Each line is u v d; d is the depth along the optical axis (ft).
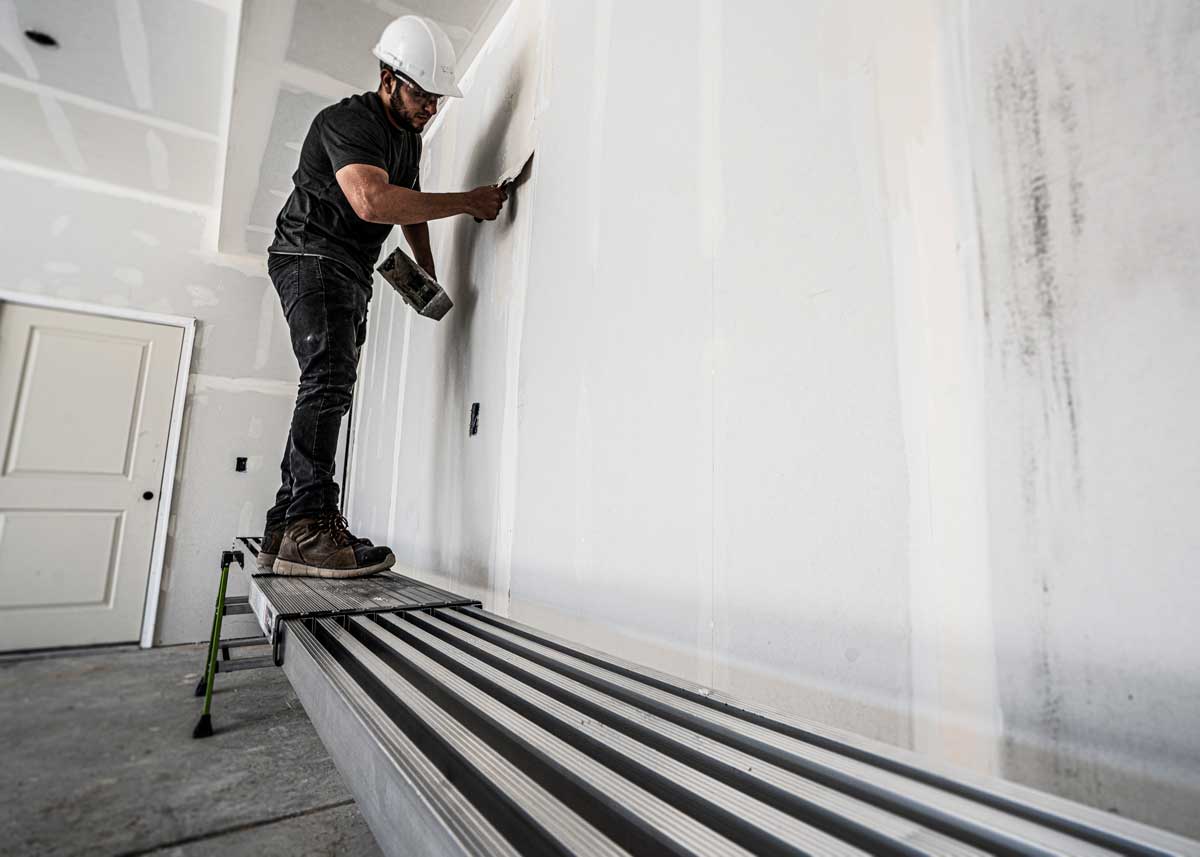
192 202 10.94
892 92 2.28
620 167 3.81
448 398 6.26
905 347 2.15
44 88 7.77
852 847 1.23
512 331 4.97
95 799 4.24
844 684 2.22
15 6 6.40
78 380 10.14
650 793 1.46
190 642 10.50
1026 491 1.79
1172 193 1.56
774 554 2.55
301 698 2.85
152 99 7.95
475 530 5.26
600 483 3.67
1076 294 1.72
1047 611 1.71
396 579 5.41
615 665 2.77
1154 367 1.56
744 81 2.95
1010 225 1.88
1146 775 1.49
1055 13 1.82
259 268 11.79
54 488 9.80
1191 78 1.54
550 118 4.71
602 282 3.86
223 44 6.88
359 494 9.75
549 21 4.91
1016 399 1.83
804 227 2.57
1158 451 1.54
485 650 2.97
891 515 2.13
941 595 1.96
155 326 10.82
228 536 11.05
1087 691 1.61
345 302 5.51
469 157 6.36
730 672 2.69
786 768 1.68
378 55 5.25
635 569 3.31
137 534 10.35
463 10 5.92
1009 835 1.28
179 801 4.22
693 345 3.10
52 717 6.27
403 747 1.80
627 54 3.85
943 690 1.93
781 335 2.63
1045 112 1.83
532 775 1.65
